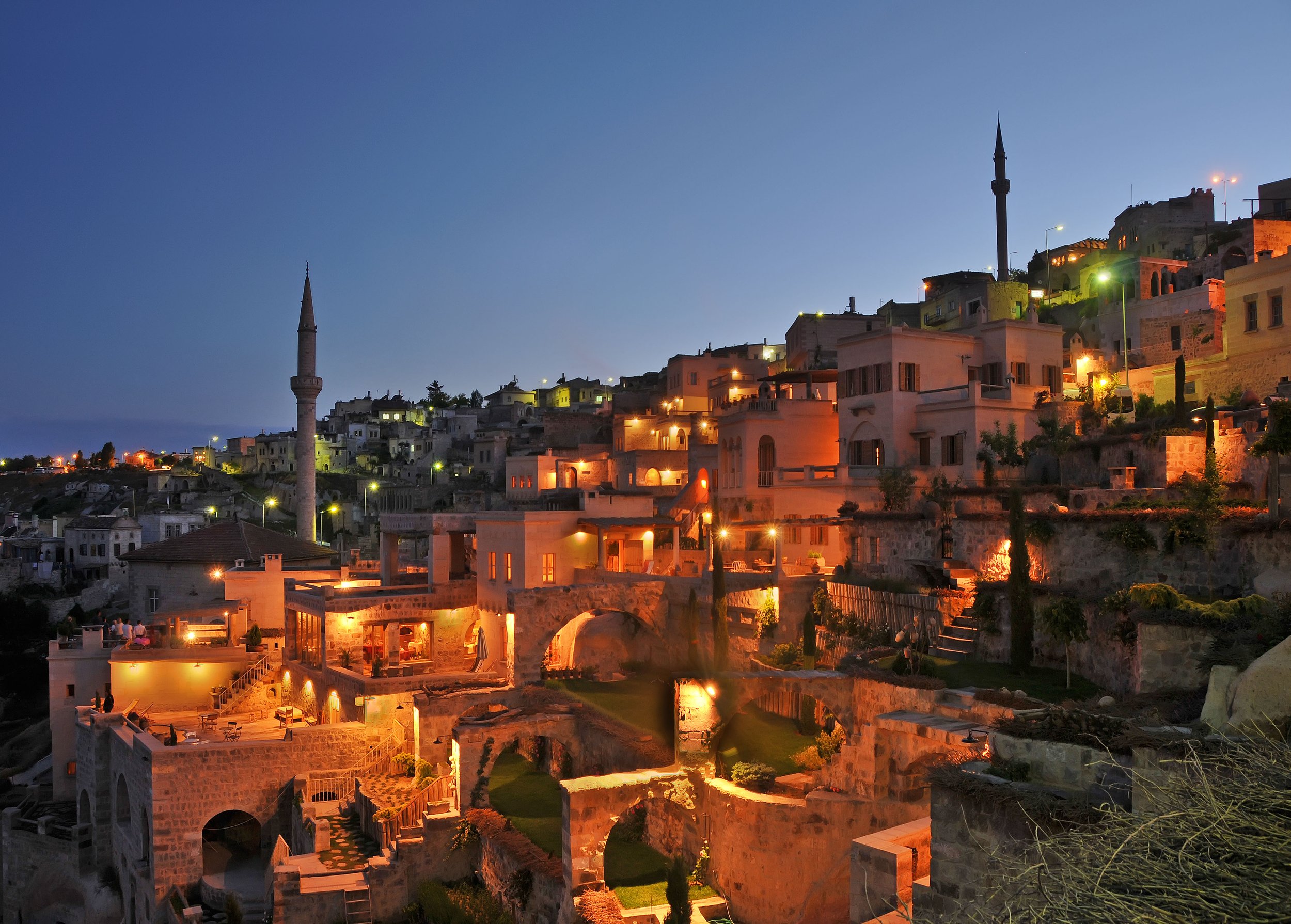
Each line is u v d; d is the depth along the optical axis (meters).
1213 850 10.29
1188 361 58.69
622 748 37.59
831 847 28.48
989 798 16.62
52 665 58.22
